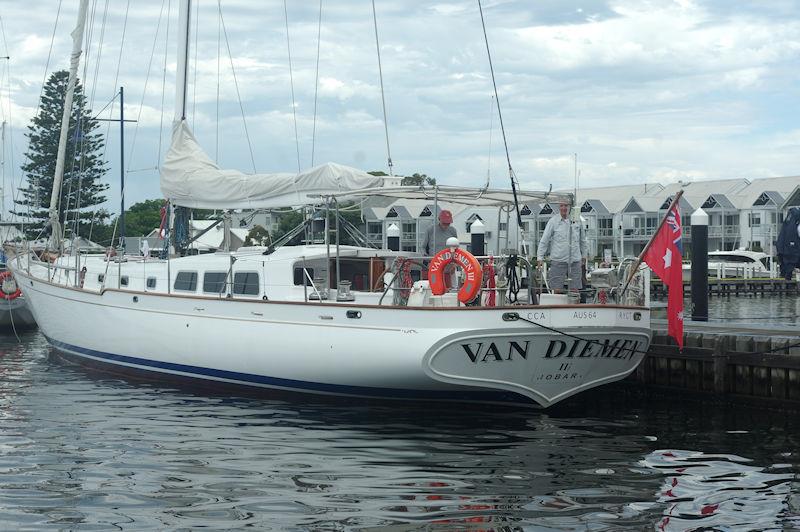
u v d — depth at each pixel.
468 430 11.36
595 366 11.91
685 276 48.12
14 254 20.61
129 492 8.59
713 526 7.66
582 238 13.00
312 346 12.20
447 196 12.91
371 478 9.09
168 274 14.08
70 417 12.05
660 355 14.52
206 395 13.67
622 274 12.70
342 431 11.21
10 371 16.30
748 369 13.51
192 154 15.17
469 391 11.61
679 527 7.64
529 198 12.97
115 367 15.47
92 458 9.86
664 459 9.98
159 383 14.65
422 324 11.21
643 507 8.19
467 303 11.45
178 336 13.91
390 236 21.06
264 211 14.67
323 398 12.77
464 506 8.20
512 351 11.23
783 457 10.12
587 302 12.89
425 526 7.66
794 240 12.92
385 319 11.49
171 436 10.92
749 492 8.66
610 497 8.49
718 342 13.77
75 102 34.12
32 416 12.13
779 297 46.25
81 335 16.03
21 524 7.66
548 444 10.68
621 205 78.06
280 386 12.90
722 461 9.91
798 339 13.04
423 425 11.58
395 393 11.98
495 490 8.70
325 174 12.93
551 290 12.88
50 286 16.83
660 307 26.09
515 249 11.85
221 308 13.27
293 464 9.63
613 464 9.73
